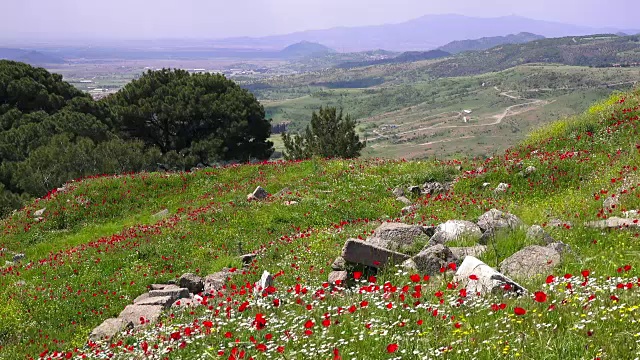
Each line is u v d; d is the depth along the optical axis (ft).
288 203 77.15
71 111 167.12
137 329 38.17
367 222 61.46
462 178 70.64
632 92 89.10
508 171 66.69
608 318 19.33
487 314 22.47
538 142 78.69
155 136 177.78
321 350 21.06
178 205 92.94
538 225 38.50
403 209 65.21
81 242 80.94
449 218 53.57
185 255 62.80
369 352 20.26
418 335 20.98
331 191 81.20
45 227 89.25
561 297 22.44
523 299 23.31
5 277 62.85
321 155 139.33
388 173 87.51
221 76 191.93
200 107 169.48
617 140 67.46
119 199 96.68
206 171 106.83
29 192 119.44
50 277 59.82
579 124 77.87
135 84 181.27
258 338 24.80
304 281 40.04
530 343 18.35
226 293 43.57
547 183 61.57
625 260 28.35
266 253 56.03
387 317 23.93
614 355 16.89
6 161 139.03
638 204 40.83
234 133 169.27
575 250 32.63
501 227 40.16
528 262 30.48
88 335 41.60
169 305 45.27
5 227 90.68
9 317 48.75
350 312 25.18
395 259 36.73
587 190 52.70
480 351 18.83
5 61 182.19
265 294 33.76
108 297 52.08
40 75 183.21
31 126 150.71
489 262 32.81
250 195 84.69
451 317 22.52
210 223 73.46
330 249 48.67
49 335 44.98
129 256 63.62
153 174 107.34
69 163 126.52
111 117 178.50
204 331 29.12
